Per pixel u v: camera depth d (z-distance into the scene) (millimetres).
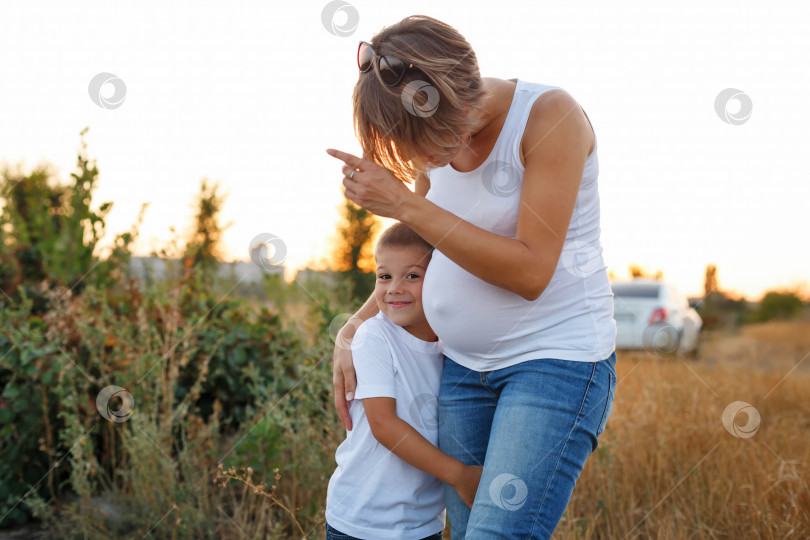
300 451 2535
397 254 1595
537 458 1292
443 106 1238
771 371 4957
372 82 1268
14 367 2711
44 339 2883
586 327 1363
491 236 1224
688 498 2344
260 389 3102
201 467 2643
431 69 1224
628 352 5781
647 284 7230
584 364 1342
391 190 1223
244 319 3492
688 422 2773
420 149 1280
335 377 1647
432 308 1473
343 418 1618
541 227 1247
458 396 1528
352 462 1577
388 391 1521
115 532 2373
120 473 2611
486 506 1299
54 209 4285
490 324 1396
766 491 2152
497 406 1391
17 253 3686
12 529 2572
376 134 1307
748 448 2559
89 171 3584
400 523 1533
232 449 2551
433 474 1475
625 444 2637
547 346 1354
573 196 1270
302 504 2367
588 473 2492
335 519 1569
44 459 2795
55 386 2799
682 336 6598
